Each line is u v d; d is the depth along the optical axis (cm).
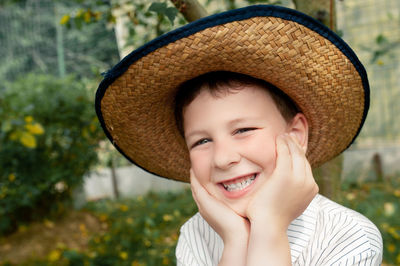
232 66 116
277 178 118
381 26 649
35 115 464
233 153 120
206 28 104
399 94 669
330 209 137
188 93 129
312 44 111
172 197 664
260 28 105
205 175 128
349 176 648
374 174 653
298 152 123
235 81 123
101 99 133
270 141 124
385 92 679
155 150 160
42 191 505
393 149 663
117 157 646
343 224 128
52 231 494
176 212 527
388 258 331
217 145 122
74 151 494
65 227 508
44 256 439
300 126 135
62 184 536
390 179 639
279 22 105
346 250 122
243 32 105
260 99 124
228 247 122
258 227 115
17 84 524
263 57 111
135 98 131
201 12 160
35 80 534
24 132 285
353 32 664
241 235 122
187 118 131
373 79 682
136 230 463
